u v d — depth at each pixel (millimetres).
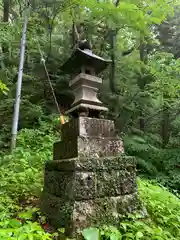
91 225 1981
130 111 7020
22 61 5359
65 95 8070
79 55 2568
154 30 9102
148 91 6613
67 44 8305
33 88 7793
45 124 6496
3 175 3445
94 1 5312
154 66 6332
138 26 5656
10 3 8523
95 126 2479
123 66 7242
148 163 5855
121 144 2572
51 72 8039
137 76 7199
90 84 2666
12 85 7031
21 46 5465
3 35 6988
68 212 2004
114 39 7059
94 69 2771
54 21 7734
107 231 1925
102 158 2283
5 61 7543
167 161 6184
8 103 6551
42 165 4090
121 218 2148
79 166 2119
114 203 2184
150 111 7691
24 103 6793
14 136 4859
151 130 9148
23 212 2439
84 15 6574
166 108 7324
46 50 7938
